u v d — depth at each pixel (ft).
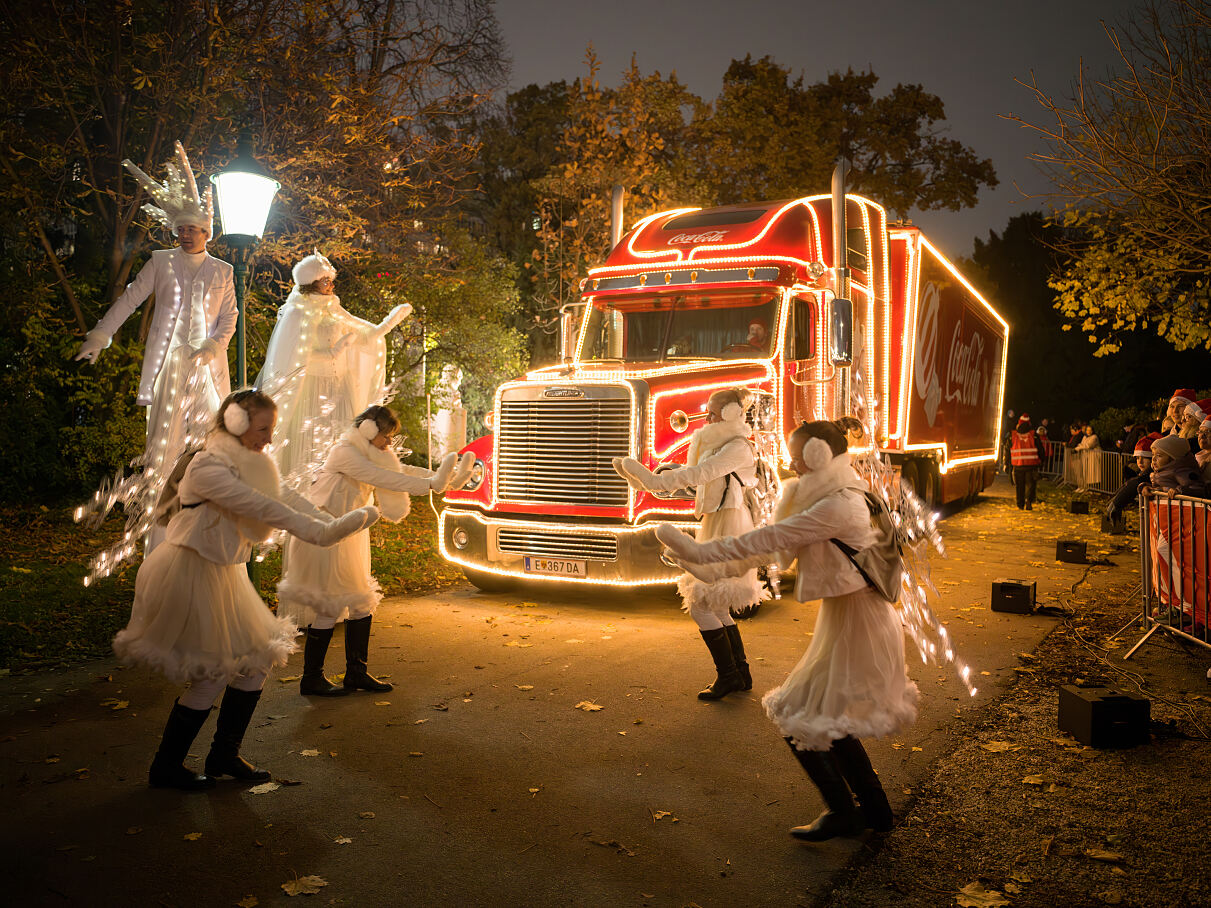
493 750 16.37
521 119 135.85
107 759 15.69
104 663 21.48
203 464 13.88
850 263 34.81
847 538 12.59
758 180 100.68
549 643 24.02
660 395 27.02
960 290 50.55
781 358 29.89
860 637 12.71
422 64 53.31
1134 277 46.09
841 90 111.14
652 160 73.67
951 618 27.43
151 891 11.46
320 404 24.16
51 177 46.39
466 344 64.54
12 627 23.97
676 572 25.95
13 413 47.32
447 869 12.10
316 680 19.43
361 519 13.93
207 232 24.09
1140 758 16.12
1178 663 22.48
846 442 13.35
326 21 49.88
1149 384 133.69
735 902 11.34
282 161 47.24
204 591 13.87
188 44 46.44
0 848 12.51
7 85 41.37
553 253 72.90
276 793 14.46
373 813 13.74
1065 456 81.41
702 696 19.34
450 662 22.11
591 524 26.78
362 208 53.21
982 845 12.87
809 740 12.42
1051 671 21.75
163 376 23.40
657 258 32.96
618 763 15.81
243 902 11.23
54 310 47.42
